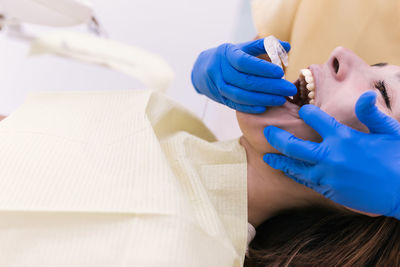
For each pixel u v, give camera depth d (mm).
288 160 702
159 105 855
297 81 803
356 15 1032
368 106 594
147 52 1687
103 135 691
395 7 974
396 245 703
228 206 726
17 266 510
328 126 649
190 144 796
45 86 1573
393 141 632
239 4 1782
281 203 795
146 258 503
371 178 623
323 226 772
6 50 1564
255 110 728
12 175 571
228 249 585
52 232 521
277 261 757
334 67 740
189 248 522
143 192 560
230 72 762
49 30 1614
